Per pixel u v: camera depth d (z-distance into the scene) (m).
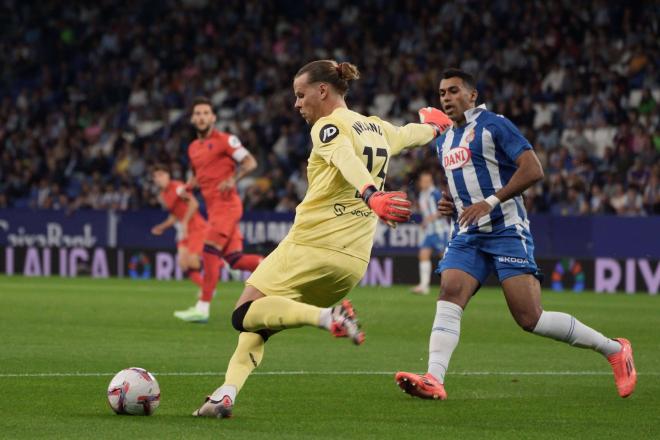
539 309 17.89
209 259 33.75
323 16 78.88
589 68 69.06
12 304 40.72
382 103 72.75
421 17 75.81
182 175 70.50
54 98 80.50
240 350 15.38
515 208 17.91
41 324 32.38
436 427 14.97
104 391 18.30
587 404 17.44
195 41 81.62
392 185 63.41
